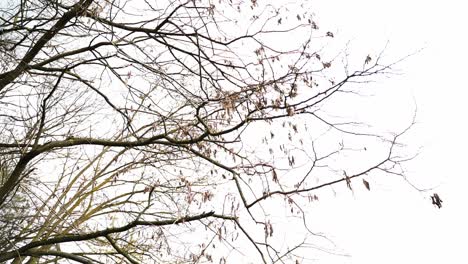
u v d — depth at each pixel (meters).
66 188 9.03
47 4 6.73
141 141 7.07
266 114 6.12
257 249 6.24
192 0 6.65
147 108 6.99
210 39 6.79
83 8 6.44
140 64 6.81
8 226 7.61
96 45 7.05
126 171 8.77
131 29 7.02
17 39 7.19
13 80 7.09
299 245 6.19
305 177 5.95
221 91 6.51
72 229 8.49
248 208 6.19
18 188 7.24
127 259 7.71
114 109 7.05
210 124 6.96
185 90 6.87
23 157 6.97
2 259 7.12
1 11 6.92
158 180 7.99
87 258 8.05
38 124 8.48
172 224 6.84
